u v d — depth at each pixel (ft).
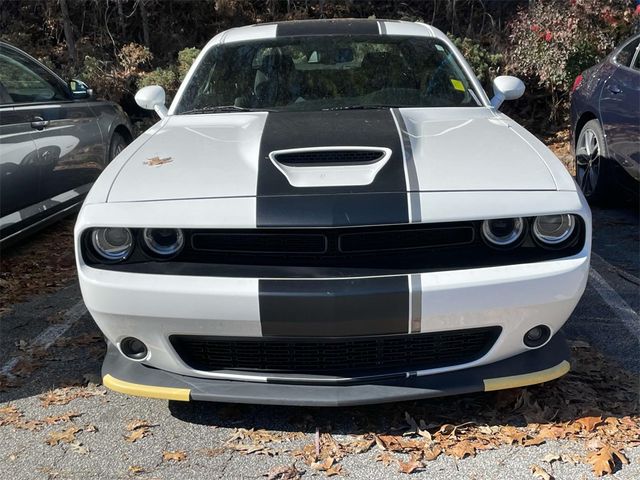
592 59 27.48
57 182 16.70
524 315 8.39
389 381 8.55
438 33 14.20
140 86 30.30
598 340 11.46
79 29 34.99
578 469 8.24
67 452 8.92
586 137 20.27
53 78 17.79
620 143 17.93
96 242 8.57
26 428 9.50
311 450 8.76
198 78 13.25
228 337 8.45
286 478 8.25
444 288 8.04
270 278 8.13
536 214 8.33
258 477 8.30
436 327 8.25
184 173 9.12
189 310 8.21
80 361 11.48
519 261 8.38
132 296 8.28
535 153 9.59
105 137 19.51
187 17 36.11
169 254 8.48
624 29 27.25
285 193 8.43
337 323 8.07
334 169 8.89
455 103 12.39
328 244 8.25
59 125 16.78
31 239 18.33
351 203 8.23
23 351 11.89
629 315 12.44
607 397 9.68
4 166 14.34
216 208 8.34
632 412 9.31
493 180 8.71
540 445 8.69
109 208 8.57
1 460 8.80
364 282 8.03
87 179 18.42
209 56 13.70
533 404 9.45
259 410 9.71
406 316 8.11
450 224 8.34
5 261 16.63
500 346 8.61
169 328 8.43
